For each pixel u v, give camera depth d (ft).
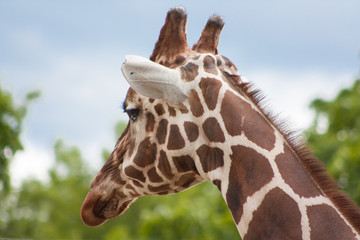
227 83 39.81
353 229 34.37
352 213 34.83
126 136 43.75
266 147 37.29
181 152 40.34
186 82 39.78
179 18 42.29
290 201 35.55
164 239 144.15
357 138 157.17
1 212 276.00
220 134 38.58
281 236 35.19
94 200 44.27
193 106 39.63
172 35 42.50
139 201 264.72
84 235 291.17
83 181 313.32
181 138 40.09
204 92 39.52
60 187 309.83
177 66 41.16
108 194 44.19
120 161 43.68
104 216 45.27
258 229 36.14
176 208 148.46
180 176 42.04
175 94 39.42
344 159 144.56
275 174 36.45
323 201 35.37
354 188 139.95
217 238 145.38
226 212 150.82
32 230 282.15
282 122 38.37
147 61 38.14
